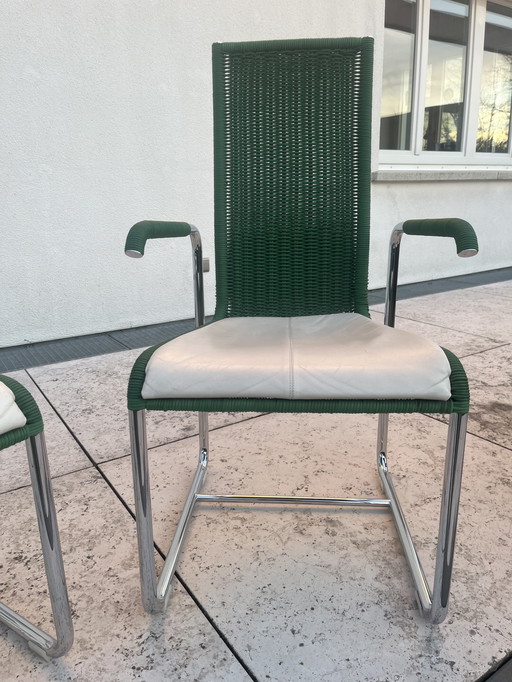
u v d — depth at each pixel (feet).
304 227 3.92
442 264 13.12
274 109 3.84
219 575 3.22
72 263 7.96
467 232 2.57
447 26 12.47
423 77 12.18
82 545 3.50
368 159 3.84
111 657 2.66
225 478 4.31
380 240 11.64
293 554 3.41
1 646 2.77
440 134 13.25
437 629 2.79
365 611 2.92
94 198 7.93
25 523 3.76
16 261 7.50
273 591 3.08
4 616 2.83
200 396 2.45
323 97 3.82
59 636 2.59
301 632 2.78
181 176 8.64
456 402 2.41
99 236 8.10
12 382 2.31
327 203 3.91
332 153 3.87
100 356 7.32
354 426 5.25
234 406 2.43
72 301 8.09
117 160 8.00
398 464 4.48
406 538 3.39
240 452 4.75
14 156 7.17
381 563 3.31
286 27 9.12
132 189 8.23
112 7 7.48
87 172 7.79
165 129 8.32
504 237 14.32
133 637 2.77
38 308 7.83
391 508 3.77
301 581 3.16
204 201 8.98
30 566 3.32
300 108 3.83
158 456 4.70
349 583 3.14
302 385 2.39
